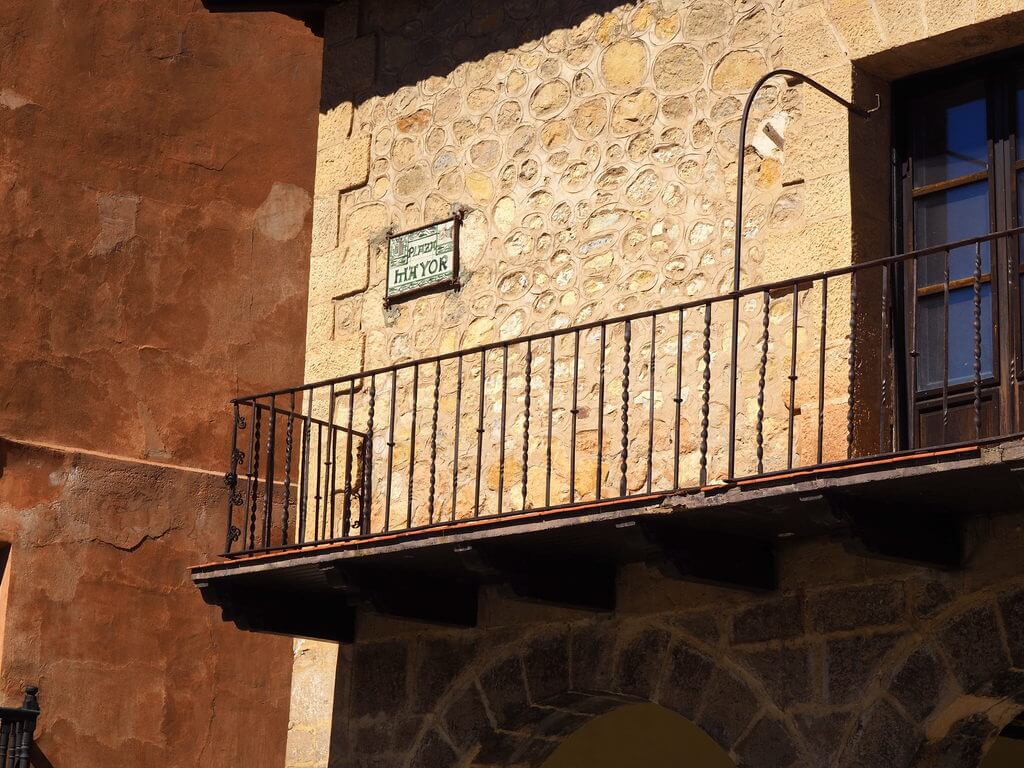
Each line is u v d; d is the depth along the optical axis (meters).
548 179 11.09
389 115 12.17
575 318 10.72
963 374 9.18
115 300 13.77
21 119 13.54
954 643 8.51
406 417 11.55
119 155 13.99
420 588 10.37
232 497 10.83
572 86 11.09
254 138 14.80
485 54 11.66
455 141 11.70
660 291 10.33
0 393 13.05
